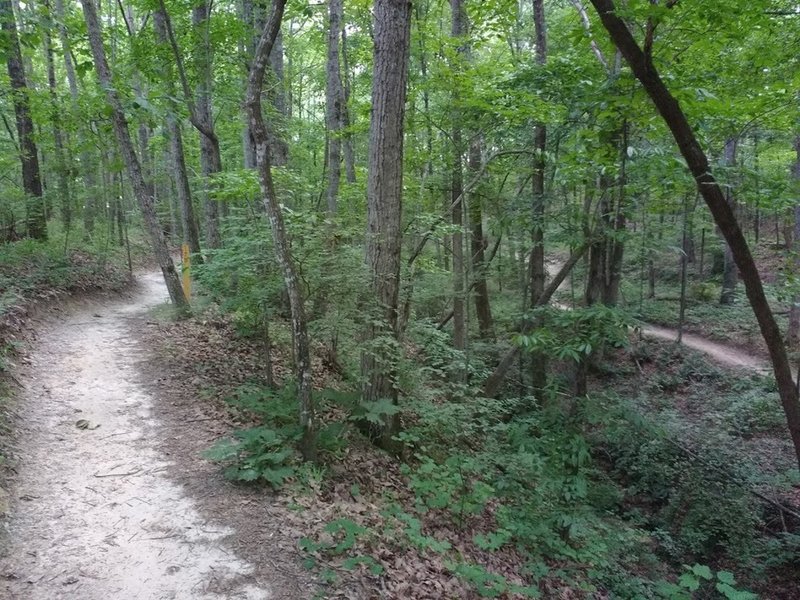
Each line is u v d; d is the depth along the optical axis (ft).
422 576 15.23
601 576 20.52
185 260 37.01
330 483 18.84
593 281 33.81
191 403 23.75
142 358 28.48
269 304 24.91
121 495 16.46
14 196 42.47
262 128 17.28
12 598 11.94
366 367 22.98
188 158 65.10
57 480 16.88
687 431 37.24
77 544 14.06
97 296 40.63
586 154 26.27
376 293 22.35
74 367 26.11
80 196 49.16
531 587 16.51
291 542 14.99
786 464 34.42
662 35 20.54
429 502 19.11
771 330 19.43
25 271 36.17
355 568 14.35
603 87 20.75
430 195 40.01
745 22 20.11
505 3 33.71
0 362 22.61
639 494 31.81
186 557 13.94
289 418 20.71
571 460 21.39
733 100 25.14
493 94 30.14
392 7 21.34
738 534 27.25
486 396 35.63
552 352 22.65
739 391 45.14
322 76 67.87
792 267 34.60
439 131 39.65
